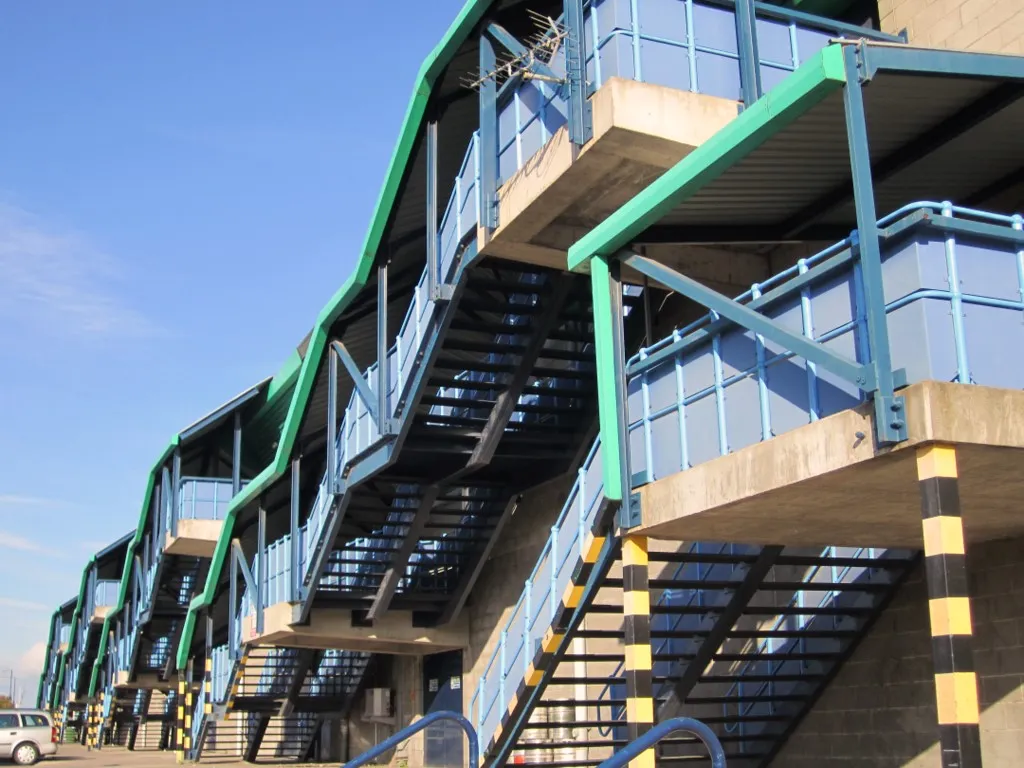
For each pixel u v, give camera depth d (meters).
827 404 7.78
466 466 15.27
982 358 7.16
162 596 31.75
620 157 11.46
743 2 12.18
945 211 7.25
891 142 9.17
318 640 19.78
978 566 10.80
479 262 13.33
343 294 16.28
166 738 42.72
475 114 14.97
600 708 14.09
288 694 23.08
